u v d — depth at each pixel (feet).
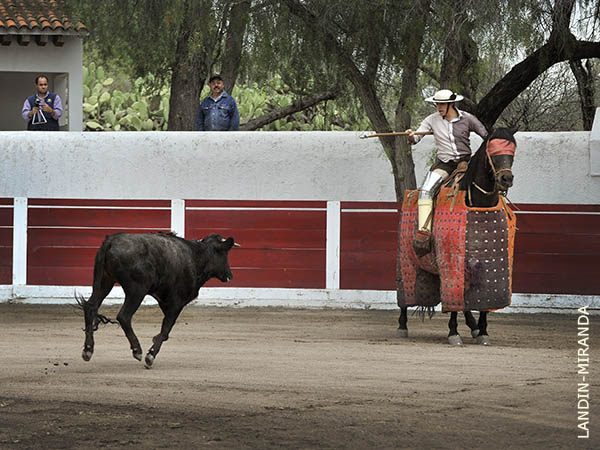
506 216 35.09
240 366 29.17
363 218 51.67
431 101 35.24
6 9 75.41
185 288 29.53
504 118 81.92
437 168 35.83
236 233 52.19
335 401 23.40
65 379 26.32
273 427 20.48
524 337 39.27
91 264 52.90
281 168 52.08
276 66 49.55
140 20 51.93
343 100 53.01
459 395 24.36
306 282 51.90
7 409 22.13
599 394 24.68
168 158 52.60
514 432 20.22
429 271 37.14
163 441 19.22
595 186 50.21
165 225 52.65
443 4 44.04
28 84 88.33
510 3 43.27
